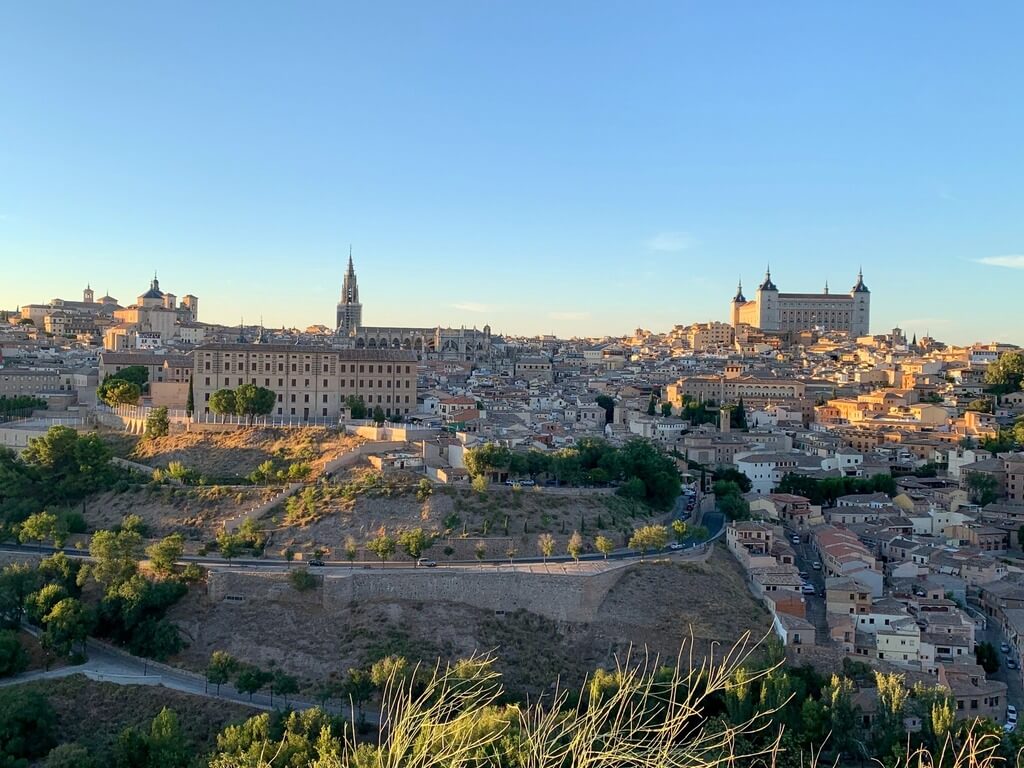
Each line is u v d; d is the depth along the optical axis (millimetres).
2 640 166500
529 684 171000
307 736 132625
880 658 183875
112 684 161500
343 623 182750
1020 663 187125
